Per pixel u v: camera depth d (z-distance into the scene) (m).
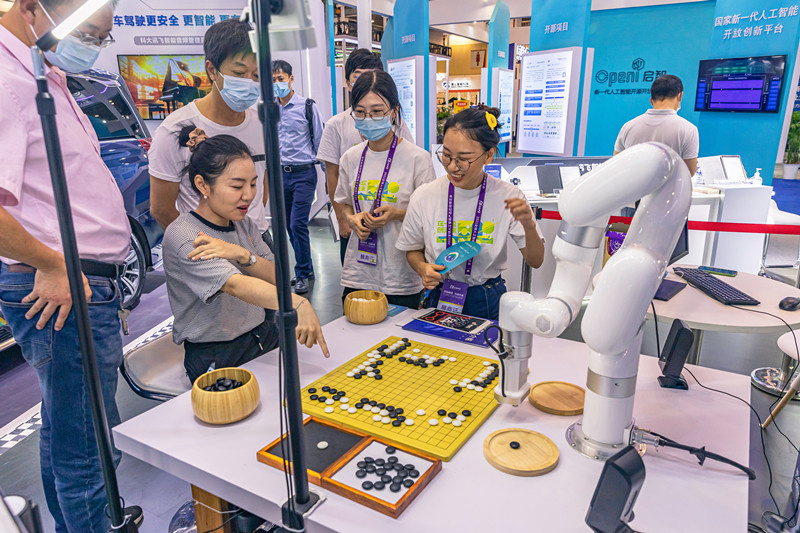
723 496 0.88
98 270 1.42
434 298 1.86
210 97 1.95
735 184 4.56
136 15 5.41
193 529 1.76
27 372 3.05
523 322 1.01
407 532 0.81
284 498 0.89
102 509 1.53
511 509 0.86
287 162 4.18
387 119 2.00
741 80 5.88
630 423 0.99
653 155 0.85
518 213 1.61
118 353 1.53
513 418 1.13
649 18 8.09
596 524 0.74
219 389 1.16
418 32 5.91
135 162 3.87
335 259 5.24
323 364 1.38
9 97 1.21
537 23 6.32
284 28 0.65
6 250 1.18
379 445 1.02
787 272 4.89
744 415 1.13
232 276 1.37
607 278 0.88
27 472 2.18
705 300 2.06
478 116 1.59
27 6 1.19
